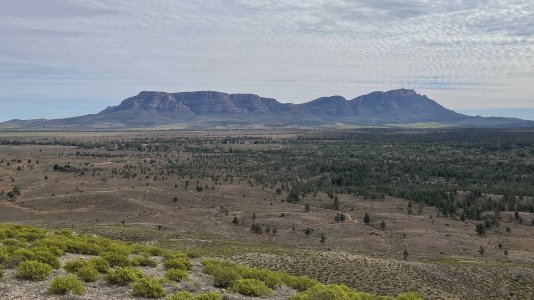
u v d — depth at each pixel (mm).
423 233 110312
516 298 50031
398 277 50562
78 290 19875
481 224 112812
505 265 72500
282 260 53781
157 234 87750
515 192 156000
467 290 50594
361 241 102000
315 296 23391
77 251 31906
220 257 53844
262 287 25281
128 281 22703
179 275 26000
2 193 144125
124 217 123750
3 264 23375
